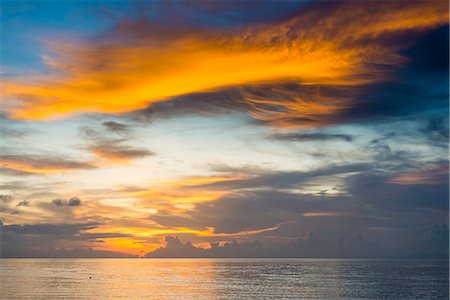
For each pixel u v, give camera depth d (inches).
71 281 7810.0
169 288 6643.7
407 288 6451.8
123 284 7288.4
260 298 5467.5
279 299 5324.8
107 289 6392.7
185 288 6633.9
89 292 5984.3
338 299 5310.0
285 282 7706.7
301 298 5408.5
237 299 5378.9
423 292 5944.9
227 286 6943.9
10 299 5211.6
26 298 5290.4
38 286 6727.4
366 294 5807.1
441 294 5797.2
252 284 7342.5
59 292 5910.4
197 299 5378.9
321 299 5310.0
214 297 5546.3
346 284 7229.3
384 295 5684.1
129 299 5344.5
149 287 6781.5
